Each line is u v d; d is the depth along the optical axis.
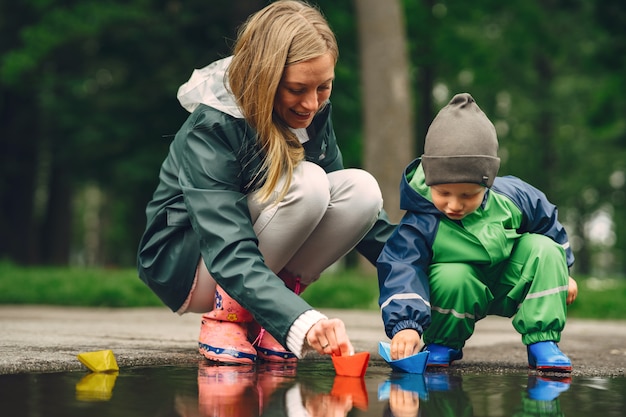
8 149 15.59
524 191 2.54
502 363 2.58
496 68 17.98
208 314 2.48
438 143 2.33
